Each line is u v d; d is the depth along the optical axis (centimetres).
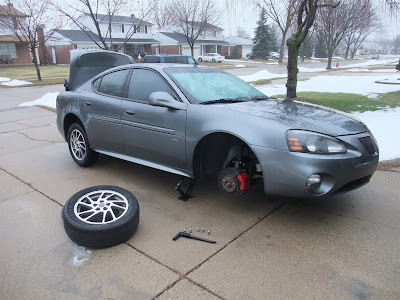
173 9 3027
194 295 220
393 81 1435
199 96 343
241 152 312
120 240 274
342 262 251
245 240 282
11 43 3772
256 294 220
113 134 401
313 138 273
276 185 282
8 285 229
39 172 454
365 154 289
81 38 4147
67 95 469
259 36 5631
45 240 286
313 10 791
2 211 340
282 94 1062
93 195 312
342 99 916
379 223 306
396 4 926
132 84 388
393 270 240
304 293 220
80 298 217
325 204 346
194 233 295
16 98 1287
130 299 216
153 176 434
